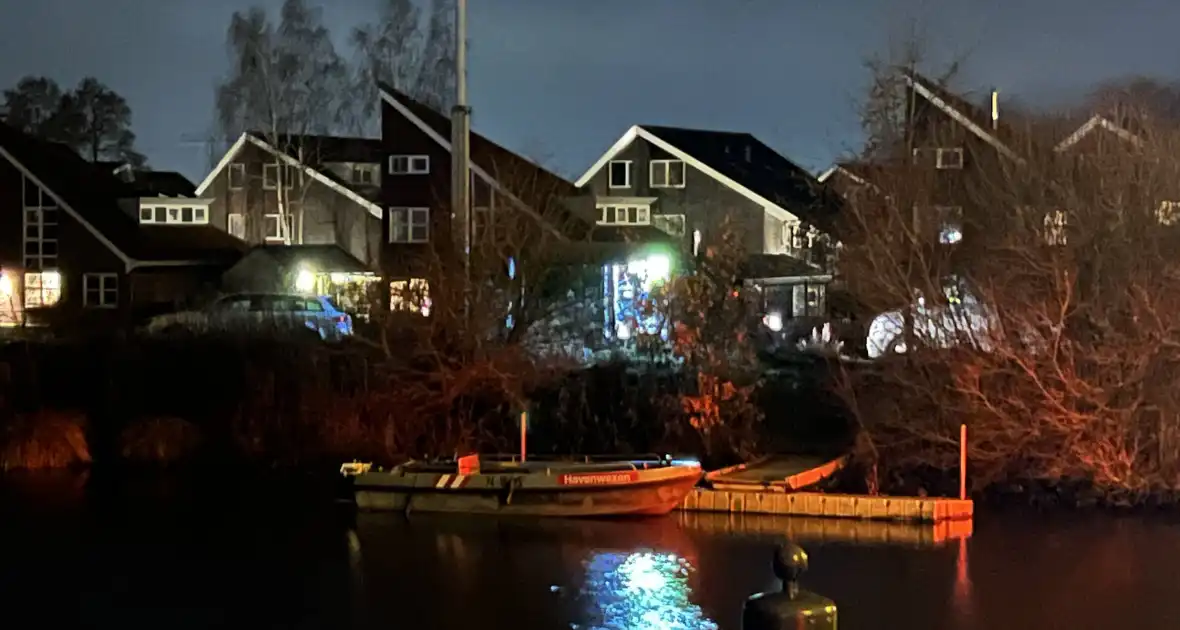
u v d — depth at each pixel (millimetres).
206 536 20109
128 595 16844
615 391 24922
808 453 23969
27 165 52844
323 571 17719
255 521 21125
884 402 23203
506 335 25578
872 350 25297
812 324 31359
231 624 15555
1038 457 21516
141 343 28141
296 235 56125
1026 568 17078
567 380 25312
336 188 55469
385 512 21047
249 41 59656
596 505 20266
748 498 20438
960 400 22000
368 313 27500
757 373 25172
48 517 21719
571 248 29453
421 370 25391
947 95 28172
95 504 22812
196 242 55594
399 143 53156
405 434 25312
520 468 21172
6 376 27922
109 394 27734
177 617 15844
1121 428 20734
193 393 27500
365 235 54938
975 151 26422
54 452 26688
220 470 26125
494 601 16062
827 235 29781
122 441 26953
